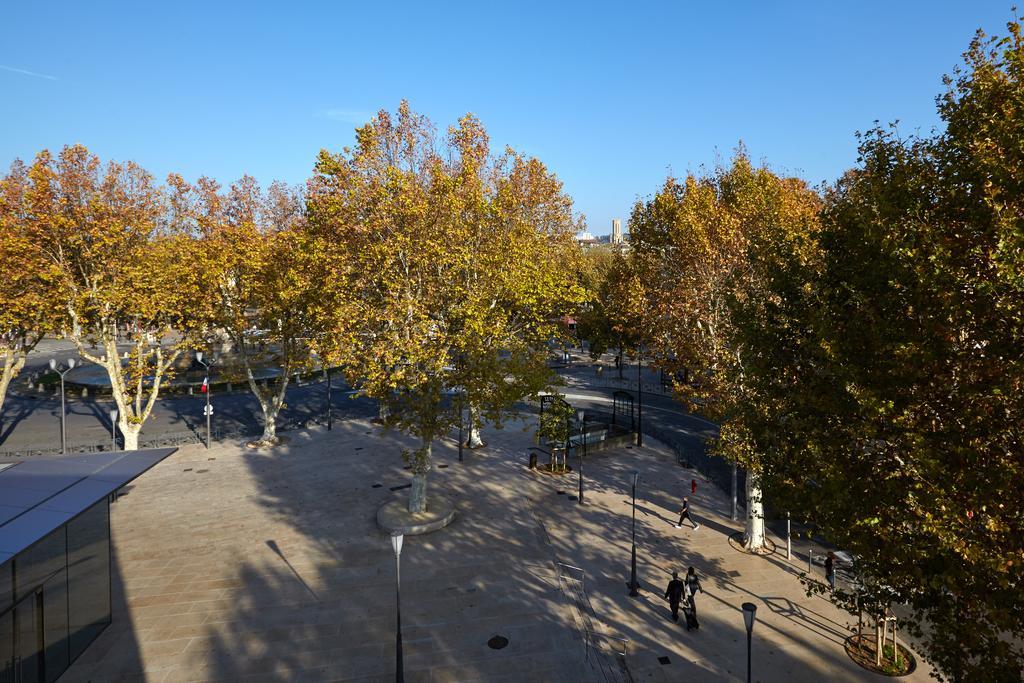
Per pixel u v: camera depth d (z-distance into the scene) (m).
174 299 31.72
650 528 23.56
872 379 10.90
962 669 9.30
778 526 23.73
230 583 18.98
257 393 36.53
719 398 21.31
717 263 23.84
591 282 72.00
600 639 15.93
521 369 24.89
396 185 22.81
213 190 34.34
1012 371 8.77
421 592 18.44
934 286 9.03
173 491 28.06
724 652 15.32
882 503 10.48
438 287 23.33
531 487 28.73
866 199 12.55
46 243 28.75
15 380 57.41
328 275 26.25
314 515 24.94
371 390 22.05
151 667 14.70
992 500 8.77
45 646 14.09
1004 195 9.24
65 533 14.99
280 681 14.13
